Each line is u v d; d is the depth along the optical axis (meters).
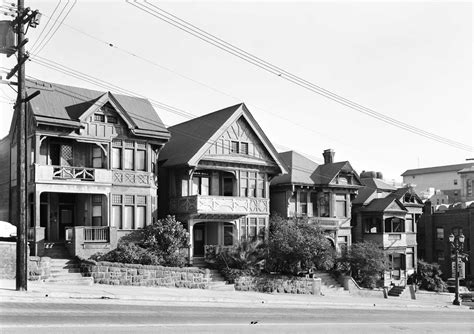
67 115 32.59
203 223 40.94
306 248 37.69
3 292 21.16
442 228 62.22
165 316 19.27
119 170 34.53
